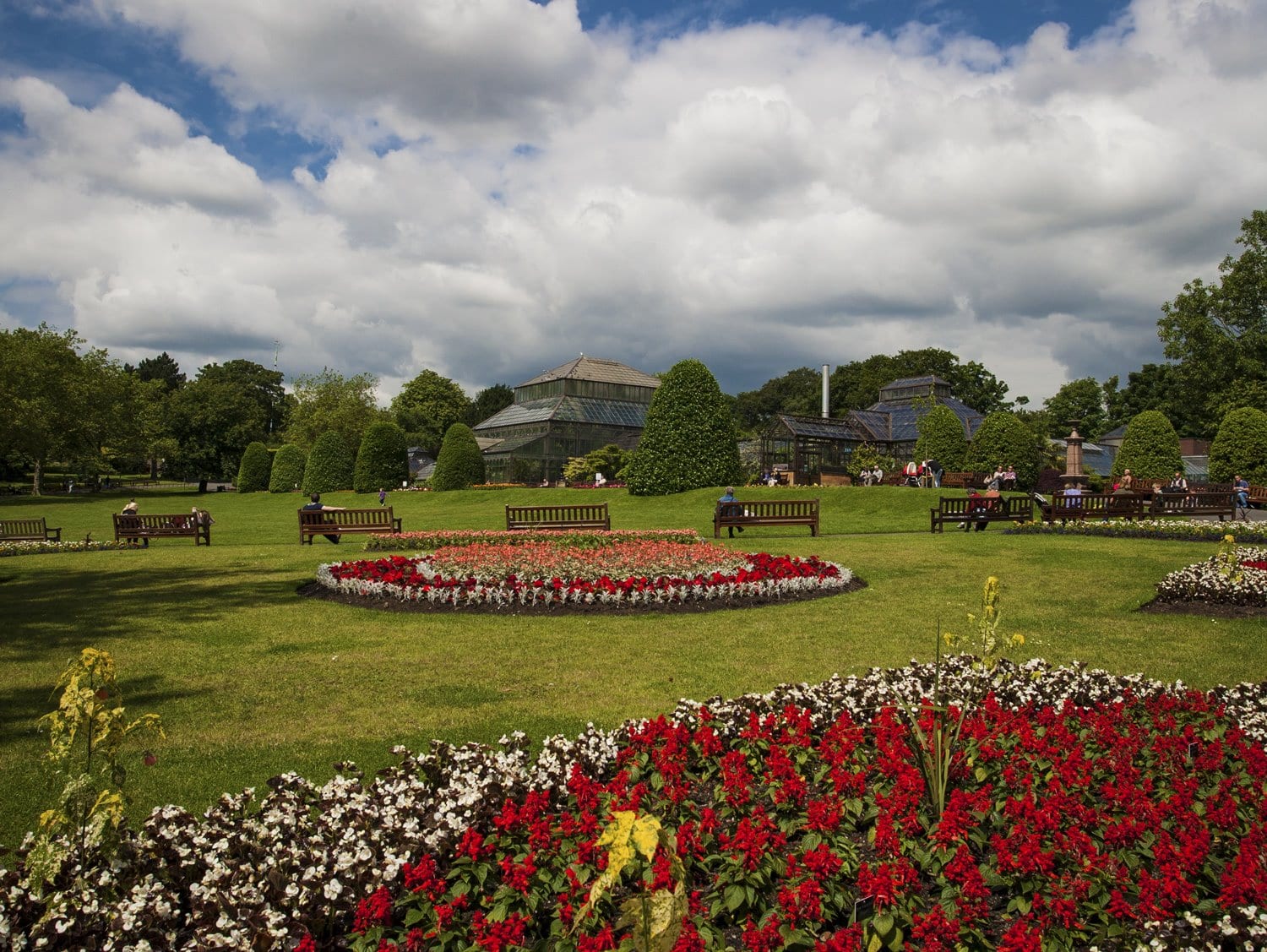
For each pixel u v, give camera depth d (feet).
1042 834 14.20
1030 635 33.55
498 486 160.45
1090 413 290.56
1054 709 21.72
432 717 24.09
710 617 37.50
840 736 17.97
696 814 15.89
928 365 295.89
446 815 15.07
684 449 121.19
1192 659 29.84
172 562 61.82
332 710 24.86
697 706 20.57
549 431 203.72
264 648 32.76
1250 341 153.99
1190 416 174.40
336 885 12.74
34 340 196.24
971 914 12.35
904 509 102.73
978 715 19.94
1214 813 14.92
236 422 273.54
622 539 67.87
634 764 17.72
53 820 12.34
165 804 18.21
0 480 269.23
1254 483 122.62
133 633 35.68
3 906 12.50
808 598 41.98
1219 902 12.67
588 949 10.91
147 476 323.78
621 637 33.83
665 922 9.13
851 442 183.21
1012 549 58.90
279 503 171.42
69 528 122.31
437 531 75.00
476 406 377.71
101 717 13.03
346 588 44.21
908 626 35.53
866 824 15.99
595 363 225.97
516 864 13.52
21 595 47.09
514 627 35.99
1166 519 84.38
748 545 65.57
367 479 173.68
